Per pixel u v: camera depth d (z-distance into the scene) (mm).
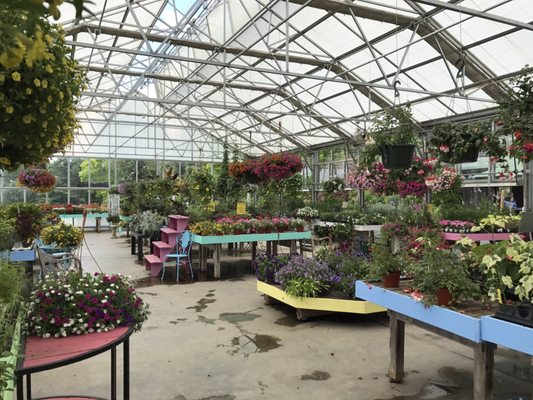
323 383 3008
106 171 16547
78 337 2104
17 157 2094
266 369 3260
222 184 9594
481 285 2600
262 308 5070
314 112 13078
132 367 3311
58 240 6121
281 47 9555
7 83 1534
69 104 1881
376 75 9875
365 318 4625
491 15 5641
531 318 2012
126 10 8219
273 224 7406
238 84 12062
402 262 3051
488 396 2275
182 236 7023
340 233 8156
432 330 2631
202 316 4734
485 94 9008
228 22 8984
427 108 10531
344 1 7273
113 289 2336
